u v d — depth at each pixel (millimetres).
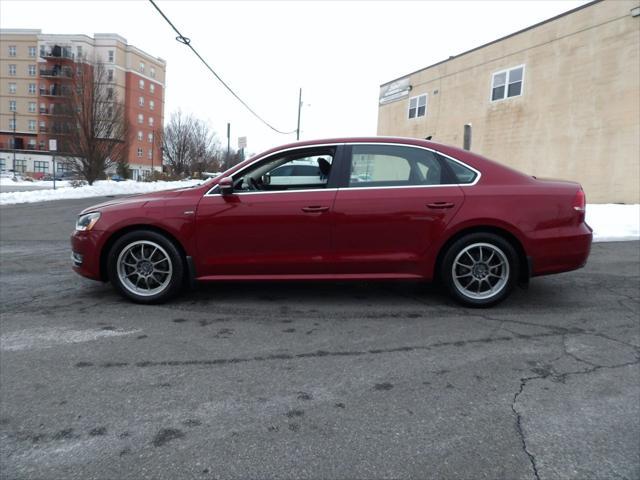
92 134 27312
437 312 4406
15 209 15516
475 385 3029
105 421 2627
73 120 26984
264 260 4441
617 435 2494
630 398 2863
